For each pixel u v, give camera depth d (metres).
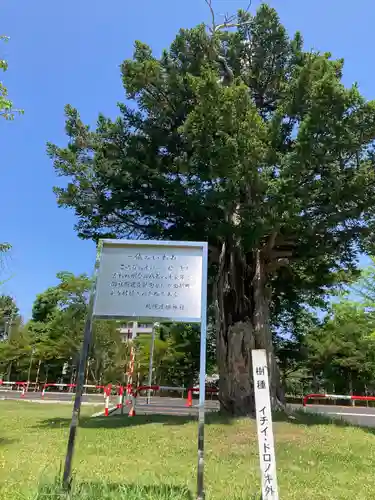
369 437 9.18
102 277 5.49
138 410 16.80
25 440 8.85
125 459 7.08
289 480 5.96
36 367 40.66
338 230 12.60
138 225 14.33
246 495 5.08
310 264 14.93
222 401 12.13
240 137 9.78
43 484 4.80
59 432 9.72
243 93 9.91
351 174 11.30
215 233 11.96
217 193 11.09
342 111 10.21
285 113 11.25
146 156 12.98
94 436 9.11
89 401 22.84
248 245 11.53
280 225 10.75
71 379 40.66
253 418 10.98
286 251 13.12
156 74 12.53
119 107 13.48
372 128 10.77
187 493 4.94
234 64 14.38
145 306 5.32
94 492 4.61
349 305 31.34
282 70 14.32
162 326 37.56
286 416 11.36
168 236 13.85
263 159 10.38
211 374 35.22
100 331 35.19
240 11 14.38
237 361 12.05
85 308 35.47
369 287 26.36
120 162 13.11
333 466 6.77
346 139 10.70
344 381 32.44
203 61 12.93
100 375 35.31
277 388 12.38
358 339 31.05
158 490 4.84
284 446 7.91
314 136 10.30
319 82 10.02
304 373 33.47
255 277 13.05
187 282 5.42
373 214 12.13
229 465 6.70
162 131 13.09
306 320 22.28
